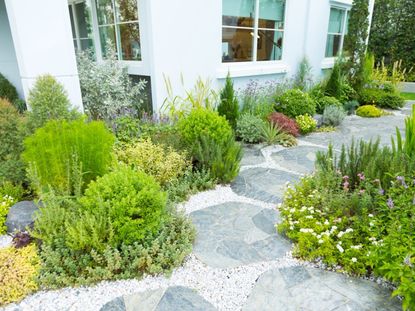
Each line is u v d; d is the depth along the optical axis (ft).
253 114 18.34
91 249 7.13
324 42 27.07
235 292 6.75
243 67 20.12
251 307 6.34
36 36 11.21
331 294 6.61
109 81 15.37
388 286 6.80
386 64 38.47
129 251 7.24
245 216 9.81
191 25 16.11
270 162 14.52
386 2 36.27
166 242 7.68
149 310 6.24
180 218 8.61
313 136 18.88
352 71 27.48
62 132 8.86
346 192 8.97
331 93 24.67
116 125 13.51
